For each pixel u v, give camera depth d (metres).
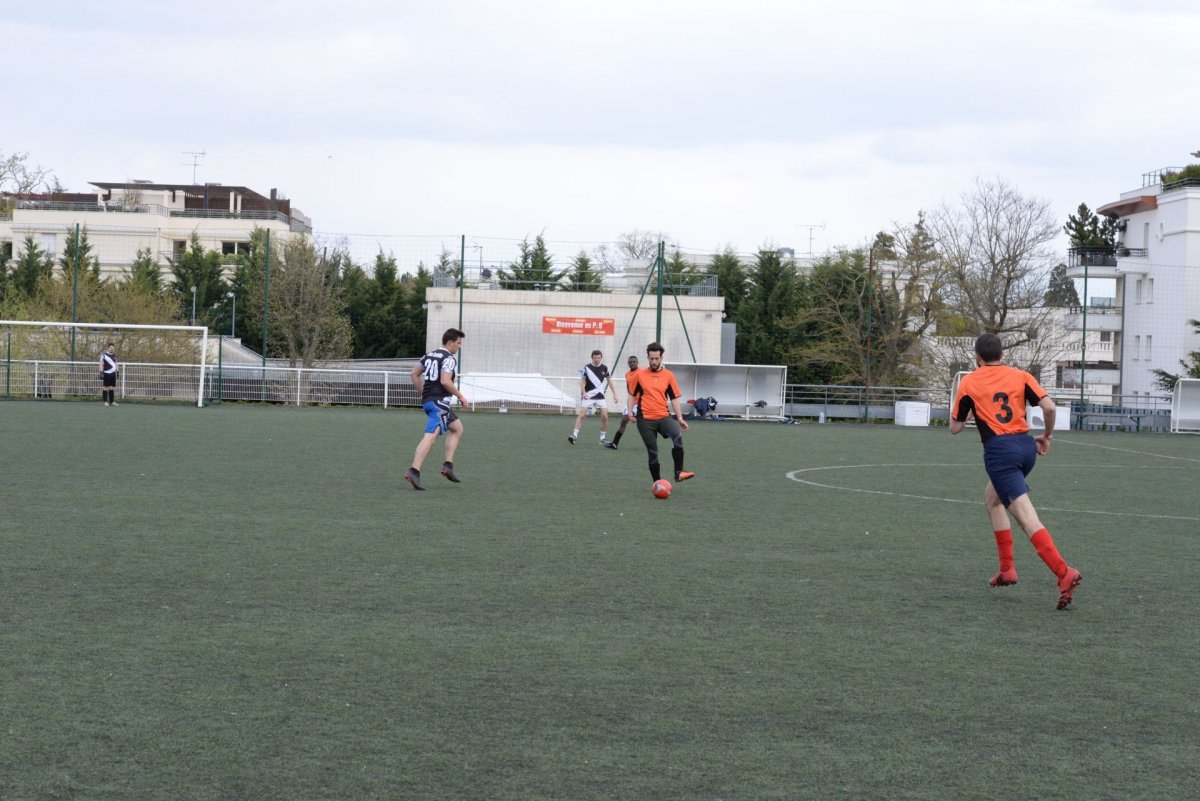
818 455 21.27
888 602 7.62
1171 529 11.68
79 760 4.34
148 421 25.81
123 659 5.73
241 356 51.12
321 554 8.97
